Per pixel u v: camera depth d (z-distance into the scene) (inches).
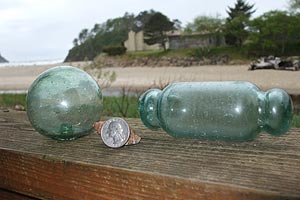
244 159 8.7
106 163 8.8
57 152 10.0
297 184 7.0
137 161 8.9
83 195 9.0
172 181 7.7
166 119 10.7
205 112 10.2
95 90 11.8
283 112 9.6
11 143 11.2
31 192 10.1
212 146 10.0
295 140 10.3
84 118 11.4
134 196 8.2
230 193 7.0
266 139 10.5
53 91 11.2
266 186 6.9
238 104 9.9
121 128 10.3
